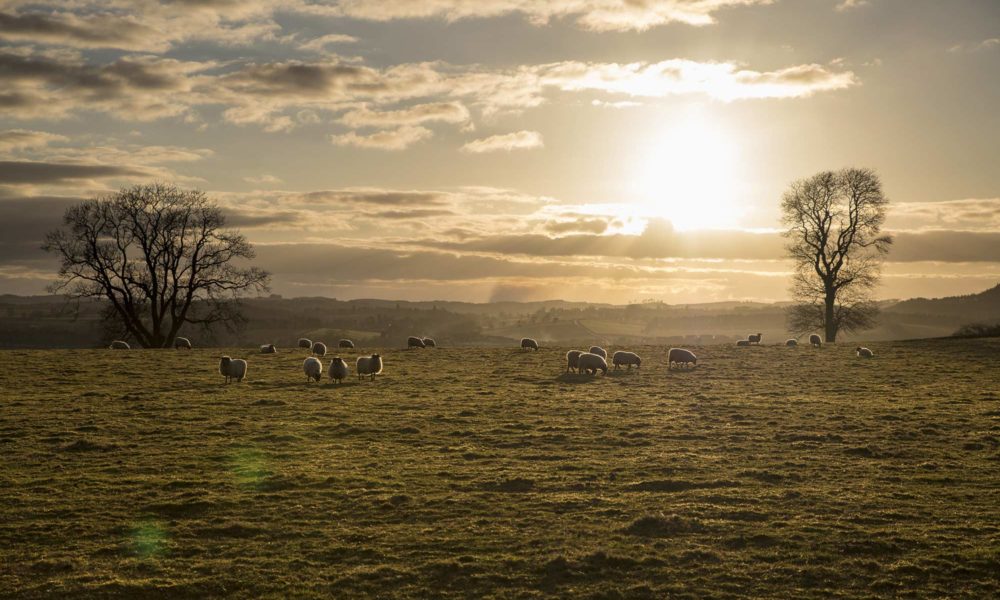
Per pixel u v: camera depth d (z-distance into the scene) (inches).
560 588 625.6
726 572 657.0
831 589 627.2
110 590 616.1
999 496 866.8
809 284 3464.6
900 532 747.4
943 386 1708.9
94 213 3004.4
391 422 1264.8
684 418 1316.4
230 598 607.2
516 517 789.9
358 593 615.8
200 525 759.1
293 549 704.4
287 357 2223.2
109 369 1898.4
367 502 831.1
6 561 670.5
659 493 876.0
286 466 978.1
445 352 2454.5
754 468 985.5
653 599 610.5
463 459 1025.5
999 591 620.7
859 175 3371.1
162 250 3080.7
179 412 1330.0
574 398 1524.4
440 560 673.0
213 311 3159.5
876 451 1074.7
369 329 7760.8
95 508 806.5
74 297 2989.7
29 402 1421.0
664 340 7672.2
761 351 2449.6
